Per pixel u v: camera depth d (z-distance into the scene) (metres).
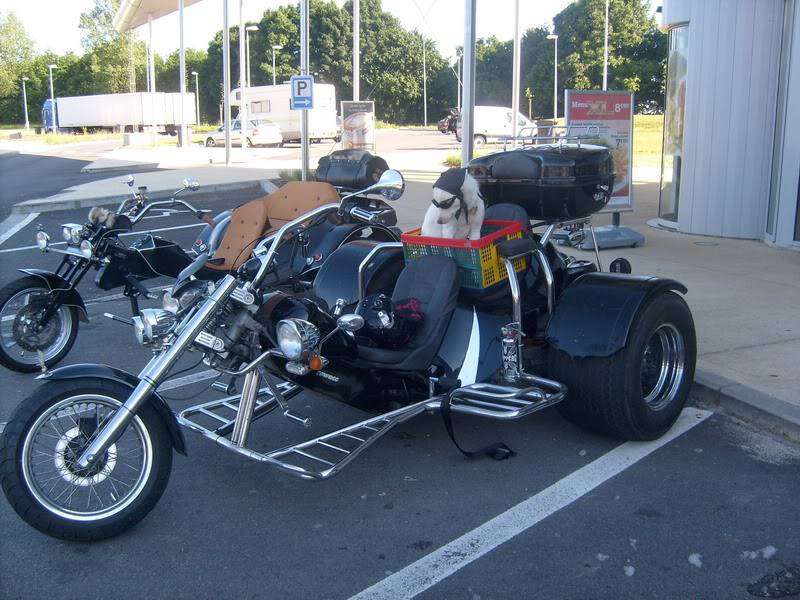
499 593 3.37
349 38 75.81
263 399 4.99
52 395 3.67
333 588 3.43
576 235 5.61
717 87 10.95
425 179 20.84
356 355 4.44
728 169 11.05
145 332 3.85
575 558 3.62
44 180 23.28
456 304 4.82
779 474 4.41
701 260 9.60
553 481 4.39
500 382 4.76
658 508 4.05
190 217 14.65
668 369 4.98
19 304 7.13
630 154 10.69
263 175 22.30
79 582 3.50
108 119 57.72
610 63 66.06
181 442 3.92
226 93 27.28
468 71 9.52
